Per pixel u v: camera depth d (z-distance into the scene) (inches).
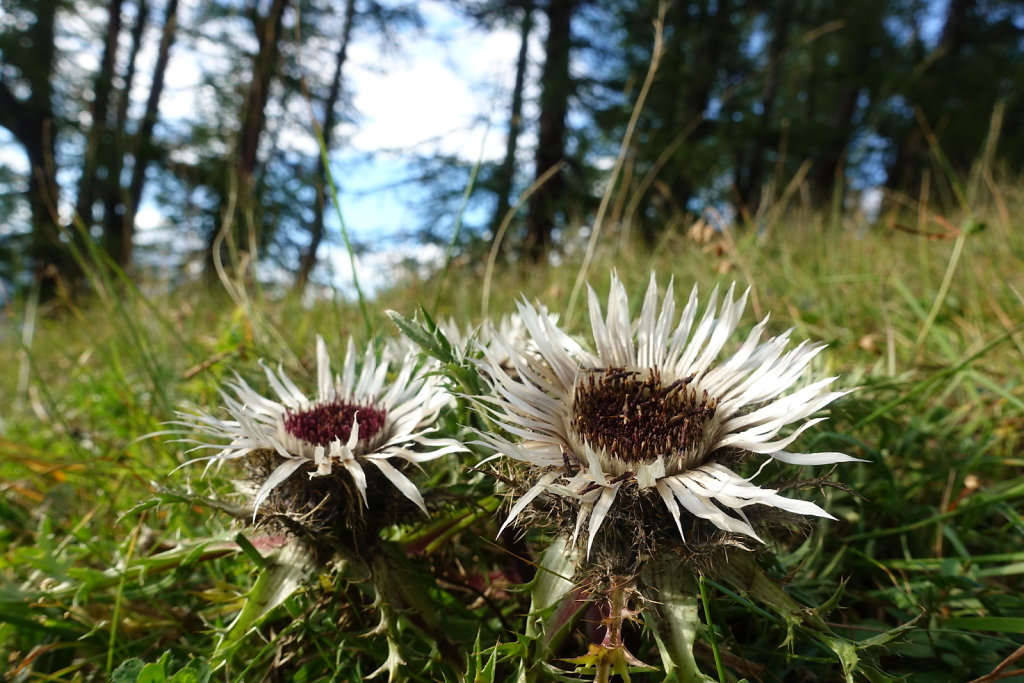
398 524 7.6
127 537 10.6
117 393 15.2
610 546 6.4
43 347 29.5
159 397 14.6
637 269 20.8
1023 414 11.4
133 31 93.8
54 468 12.2
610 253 23.3
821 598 8.5
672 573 6.4
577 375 7.5
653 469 6.3
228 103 67.1
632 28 86.4
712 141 84.3
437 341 8.1
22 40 91.5
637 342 8.3
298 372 13.0
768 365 7.2
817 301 17.6
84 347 24.5
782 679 7.4
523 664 6.3
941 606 8.1
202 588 9.5
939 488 10.7
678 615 6.1
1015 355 13.2
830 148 91.4
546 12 79.0
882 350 14.4
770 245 24.2
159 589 8.8
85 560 10.3
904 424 11.3
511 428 6.9
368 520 7.4
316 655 7.7
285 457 7.6
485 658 7.3
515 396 7.2
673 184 70.6
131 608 8.9
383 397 9.0
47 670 8.5
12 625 8.5
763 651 7.4
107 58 94.3
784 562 8.4
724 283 16.4
